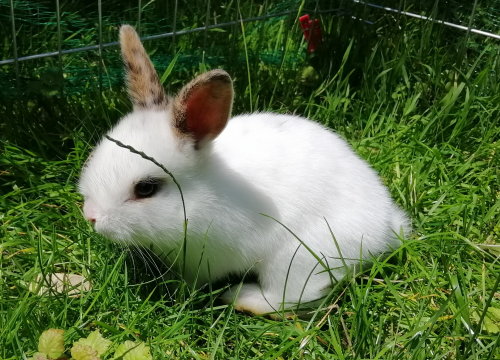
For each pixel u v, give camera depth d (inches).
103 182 10.2
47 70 15.1
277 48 17.9
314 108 16.6
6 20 16.0
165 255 11.3
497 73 16.8
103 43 16.1
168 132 10.5
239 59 17.1
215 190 10.8
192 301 10.9
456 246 12.0
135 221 10.3
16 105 14.7
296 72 17.3
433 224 13.0
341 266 11.3
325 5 19.0
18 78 14.4
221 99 10.3
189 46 17.2
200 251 11.1
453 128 15.9
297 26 17.8
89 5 17.5
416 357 9.7
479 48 17.9
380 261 11.9
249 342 10.2
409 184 13.9
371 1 19.0
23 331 9.8
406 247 11.7
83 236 12.1
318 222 11.2
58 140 14.5
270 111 15.7
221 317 10.9
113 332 9.8
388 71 16.6
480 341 10.0
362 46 17.8
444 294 11.1
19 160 14.0
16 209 12.6
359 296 10.4
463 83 15.8
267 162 11.3
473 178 14.7
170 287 11.8
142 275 11.7
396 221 12.5
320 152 11.8
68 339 9.6
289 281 11.4
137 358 8.7
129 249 11.3
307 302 11.2
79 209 12.7
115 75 15.9
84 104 15.1
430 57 17.3
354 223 11.3
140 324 10.3
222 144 11.4
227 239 11.0
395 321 10.8
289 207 11.2
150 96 11.5
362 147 15.1
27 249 11.7
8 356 9.4
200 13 18.3
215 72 10.0
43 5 16.8
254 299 11.4
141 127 10.7
